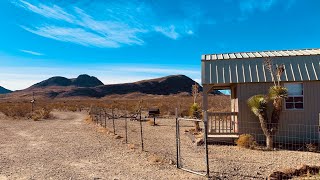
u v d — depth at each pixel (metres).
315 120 16.28
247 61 17.47
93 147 15.70
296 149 15.18
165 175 10.39
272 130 15.38
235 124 18.16
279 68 15.71
